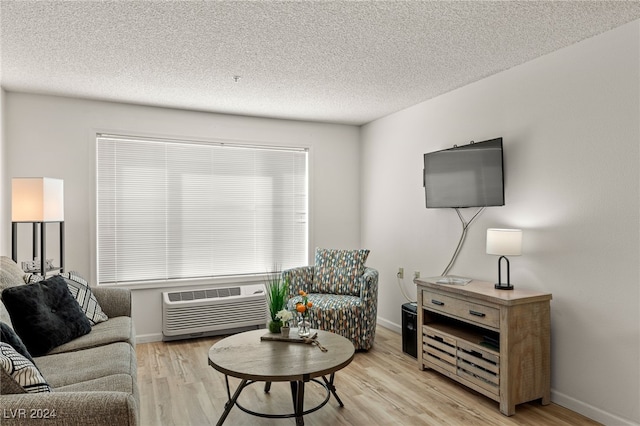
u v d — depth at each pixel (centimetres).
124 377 210
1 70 330
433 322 357
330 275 438
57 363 230
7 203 380
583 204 276
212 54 300
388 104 437
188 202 458
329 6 231
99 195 421
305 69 332
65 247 403
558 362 292
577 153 280
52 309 264
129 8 232
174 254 452
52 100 399
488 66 327
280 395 300
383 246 495
